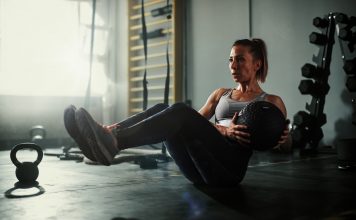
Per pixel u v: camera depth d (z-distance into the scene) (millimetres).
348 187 1907
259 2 4812
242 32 4945
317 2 4352
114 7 6477
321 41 4000
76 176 2328
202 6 5355
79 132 1361
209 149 1619
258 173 2475
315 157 3631
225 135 1687
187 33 5516
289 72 4555
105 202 1546
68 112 1368
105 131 1390
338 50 4199
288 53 4570
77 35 5996
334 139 4238
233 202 1530
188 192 1756
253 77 1811
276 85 4660
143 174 2406
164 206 1462
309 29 4402
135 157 2961
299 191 1782
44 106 5133
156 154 3115
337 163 3100
